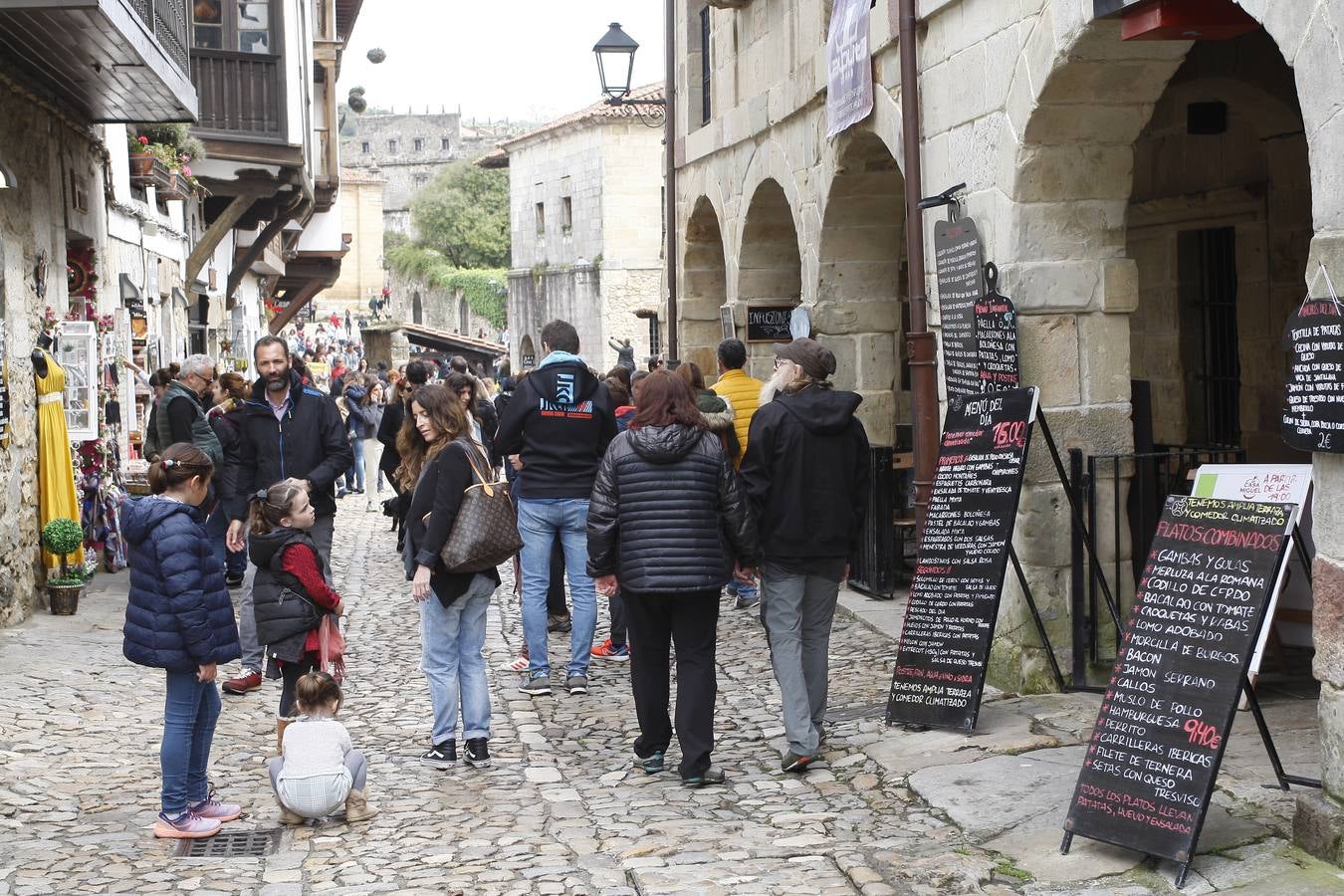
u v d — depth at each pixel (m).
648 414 6.59
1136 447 7.89
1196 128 10.55
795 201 12.12
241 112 18.14
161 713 7.98
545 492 8.46
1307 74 4.93
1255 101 9.99
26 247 10.62
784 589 6.73
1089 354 7.57
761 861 5.40
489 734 7.13
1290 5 5.02
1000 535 7.04
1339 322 4.68
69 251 12.73
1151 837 4.99
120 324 14.45
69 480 10.88
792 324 12.14
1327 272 4.82
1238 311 10.80
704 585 6.45
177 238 18.80
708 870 5.30
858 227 11.37
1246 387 10.76
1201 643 5.12
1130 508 7.80
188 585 5.74
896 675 7.23
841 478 6.75
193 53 17.73
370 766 7.07
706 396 9.59
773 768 6.81
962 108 8.12
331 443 9.05
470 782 6.75
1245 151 10.54
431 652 7.07
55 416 10.76
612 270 47.22
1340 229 4.77
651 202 47.44
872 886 5.00
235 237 25.94
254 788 6.64
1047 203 7.46
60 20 8.88
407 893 5.14
